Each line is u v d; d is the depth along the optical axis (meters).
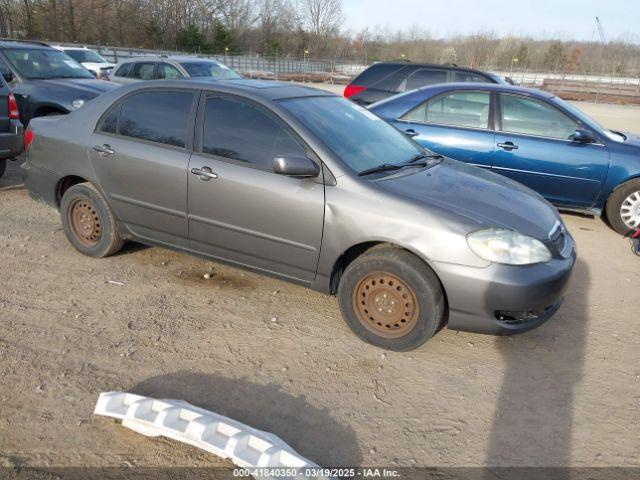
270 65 45.94
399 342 3.52
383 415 2.99
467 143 6.48
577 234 6.21
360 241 3.49
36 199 5.10
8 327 3.66
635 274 5.10
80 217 4.78
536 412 3.07
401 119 6.83
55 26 45.50
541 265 3.37
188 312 4.00
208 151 4.02
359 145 3.97
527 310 3.33
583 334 3.95
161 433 2.68
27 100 8.59
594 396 3.23
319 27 71.75
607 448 2.80
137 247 5.16
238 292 4.36
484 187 3.92
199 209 4.07
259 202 3.79
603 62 63.22
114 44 49.47
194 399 3.04
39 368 3.23
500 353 3.65
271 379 3.26
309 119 3.87
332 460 2.65
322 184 3.62
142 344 3.55
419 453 2.72
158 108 4.30
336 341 3.71
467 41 71.00
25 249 5.01
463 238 3.28
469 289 3.28
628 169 6.00
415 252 3.36
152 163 4.20
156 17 53.25
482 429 2.91
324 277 3.73
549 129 6.30
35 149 4.92
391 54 71.50
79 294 4.19
